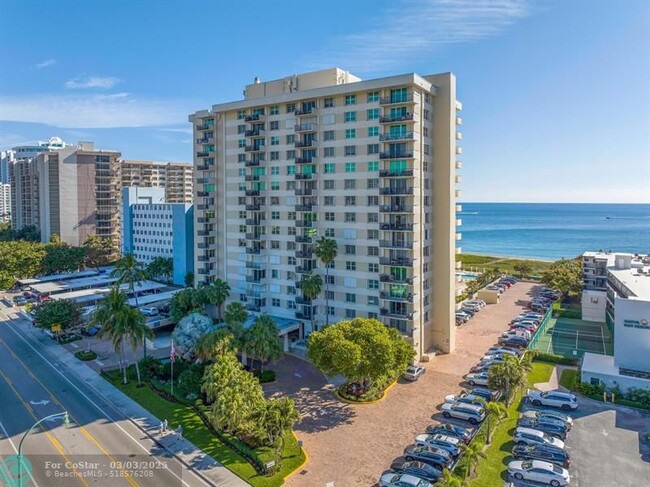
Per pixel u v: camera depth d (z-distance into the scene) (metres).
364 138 66.62
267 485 36.12
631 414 47.91
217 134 85.25
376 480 37.03
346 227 68.75
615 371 54.34
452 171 67.06
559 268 104.19
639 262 90.38
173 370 59.16
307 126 71.06
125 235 141.62
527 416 45.72
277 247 76.88
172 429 45.56
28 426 46.78
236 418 39.72
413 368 58.72
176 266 117.44
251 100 76.50
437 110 67.19
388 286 65.06
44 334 79.94
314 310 72.12
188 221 114.75
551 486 35.72
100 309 60.44
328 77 72.44
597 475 37.19
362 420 47.38
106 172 157.38
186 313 76.12
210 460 39.94
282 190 75.69
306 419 47.75
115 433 45.16
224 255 84.56
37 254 125.81
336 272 70.00
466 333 78.56
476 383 55.84
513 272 137.75
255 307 78.50
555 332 78.19
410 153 62.62
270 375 58.09
